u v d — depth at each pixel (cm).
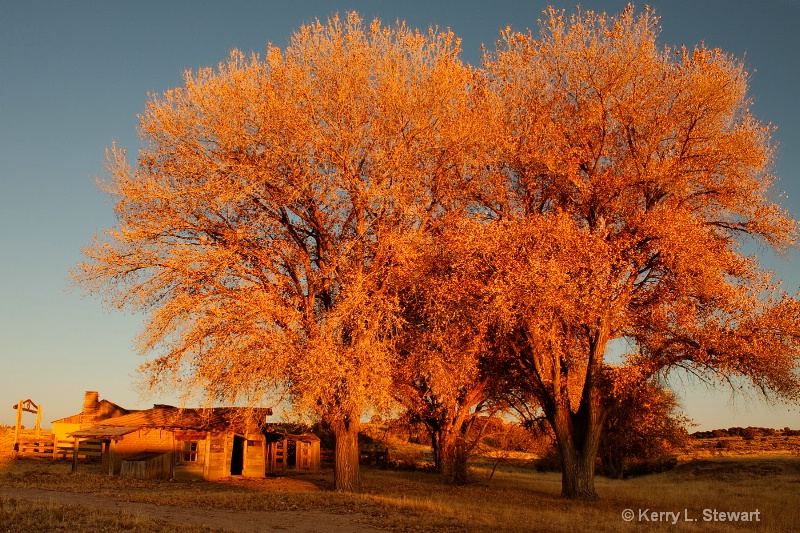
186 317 2278
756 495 3088
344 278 2361
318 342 2223
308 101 2350
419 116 2400
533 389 2998
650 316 2539
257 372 2244
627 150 2609
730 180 2536
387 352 2398
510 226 2447
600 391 2758
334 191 2344
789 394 2289
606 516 2141
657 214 2370
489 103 2634
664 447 4041
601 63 2577
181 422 3412
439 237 2545
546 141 2623
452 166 2570
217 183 2242
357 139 2367
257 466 3456
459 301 2439
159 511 1903
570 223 2395
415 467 4431
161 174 2411
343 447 2697
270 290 2369
